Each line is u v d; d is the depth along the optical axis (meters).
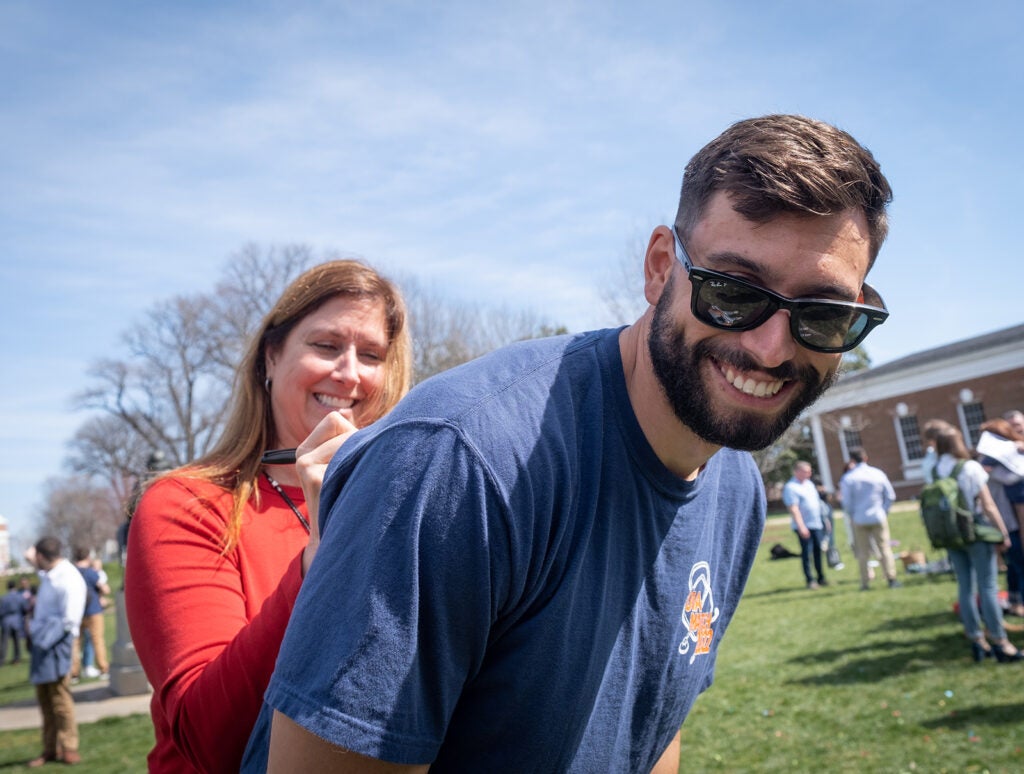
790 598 11.44
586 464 1.30
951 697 5.78
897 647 7.46
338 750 1.06
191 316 42.16
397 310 2.20
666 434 1.37
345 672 1.06
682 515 1.46
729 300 1.23
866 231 1.28
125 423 50.19
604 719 1.39
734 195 1.24
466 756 1.26
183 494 1.76
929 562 12.78
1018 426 8.77
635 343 1.42
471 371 1.29
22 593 18.55
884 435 30.94
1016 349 27.39
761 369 1.26
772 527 27.77
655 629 1.45
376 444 1.18
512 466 1.16
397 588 1.08
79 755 7.39
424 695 1.12
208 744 1.40
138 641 1.64
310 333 2.03
